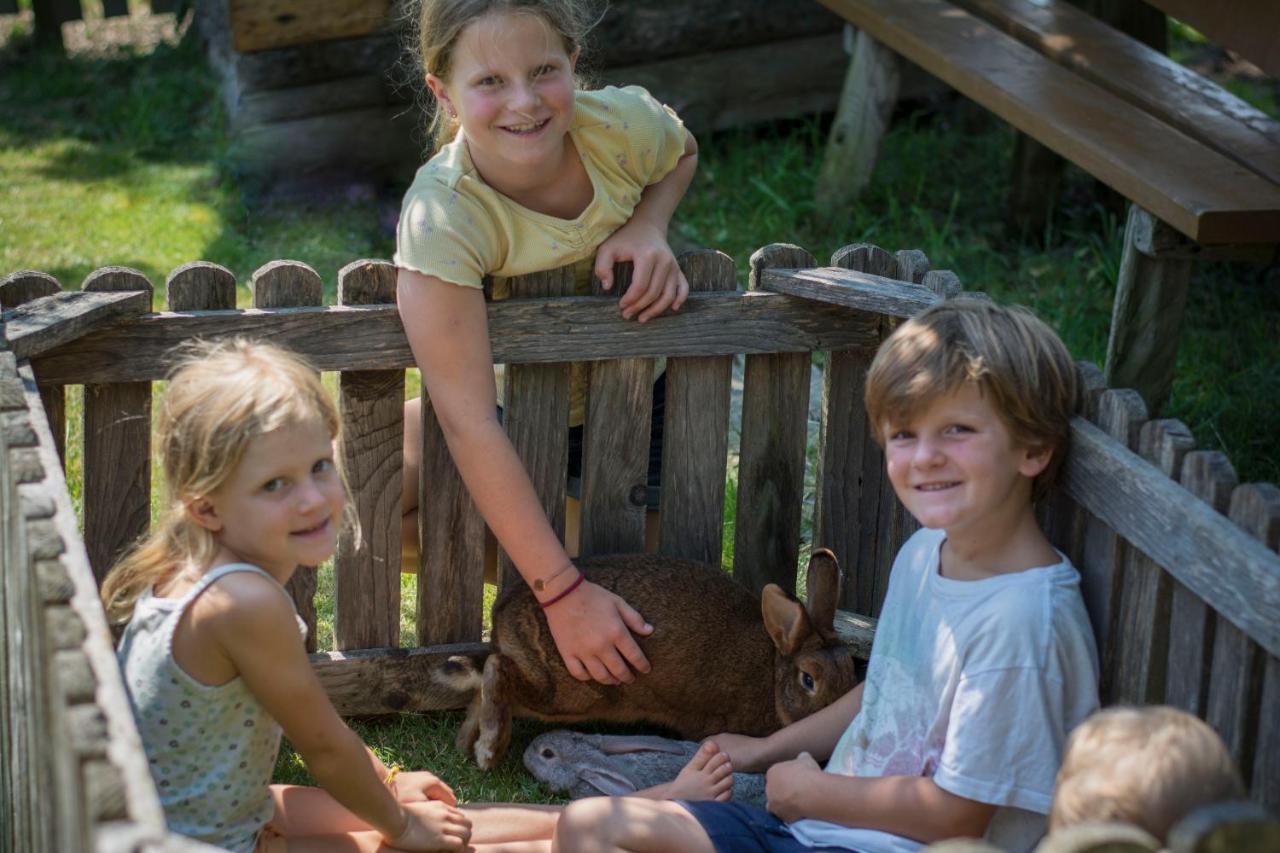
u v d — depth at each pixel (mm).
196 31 9023
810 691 3133
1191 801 1880
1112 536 2562
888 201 6875
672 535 3561
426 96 5742
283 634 2486
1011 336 2463
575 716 3371
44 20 9297
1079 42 5656
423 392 3326
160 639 2473
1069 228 6605
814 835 2641
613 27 7211
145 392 3184
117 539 3250
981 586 2504
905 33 5793
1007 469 2490
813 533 3631
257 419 2455
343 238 6531
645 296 3246
